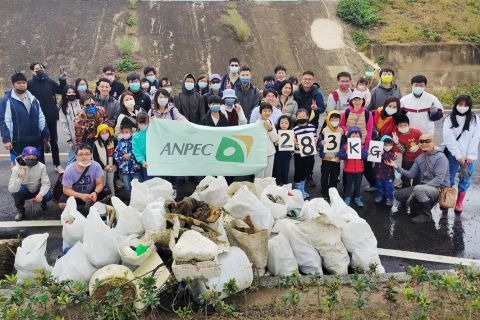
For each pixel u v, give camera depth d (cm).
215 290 466
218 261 490
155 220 528
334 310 470
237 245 532
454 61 1714
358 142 766
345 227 580
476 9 1945
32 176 742
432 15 1894
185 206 531
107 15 1866
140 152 749
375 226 732
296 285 509
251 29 1831
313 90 887
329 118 778
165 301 478
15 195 743
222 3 1956
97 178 724
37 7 1884
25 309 440
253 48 1752
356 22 1870
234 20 1812
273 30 1833
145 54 1698
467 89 1673
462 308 466
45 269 507
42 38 1738
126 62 1641
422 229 724
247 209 558
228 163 750
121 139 769
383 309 474
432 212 784
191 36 1783
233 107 816
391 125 786
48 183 755
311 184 889
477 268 538
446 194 736
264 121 752
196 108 881
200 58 1694
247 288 511
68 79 1585
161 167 738
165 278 476
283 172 812
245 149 746
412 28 1805
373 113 802
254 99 912
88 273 490
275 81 977
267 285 521
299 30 1841
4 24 1792
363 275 524
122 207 588
